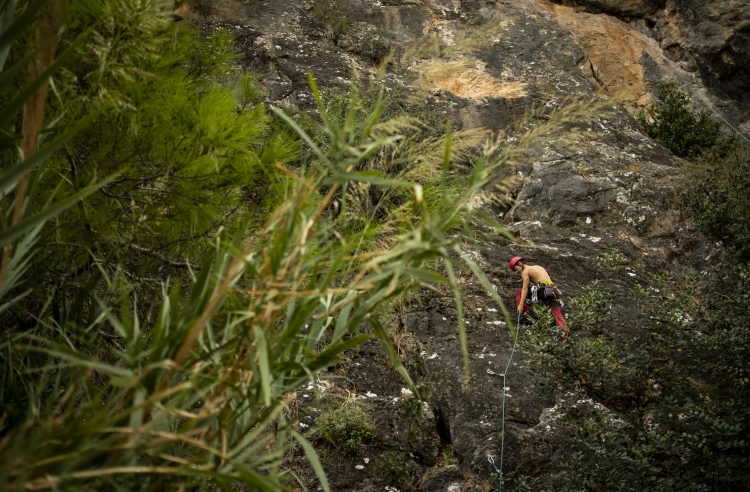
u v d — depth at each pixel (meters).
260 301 1.85
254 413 2.11
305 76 13.95
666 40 18.47
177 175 2.91
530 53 16.61
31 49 2.48
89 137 2.81
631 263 10.73
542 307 7.62
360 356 8.05
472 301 9.12
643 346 7.43
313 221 1.93
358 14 16.67
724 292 8.12
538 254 10.43
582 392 7.23
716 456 5.71
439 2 17.70
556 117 2.17
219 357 1.99
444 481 6.56
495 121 14.02
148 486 1.92
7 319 2.73
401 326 8.53
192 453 2.01
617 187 12.12
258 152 3.15
